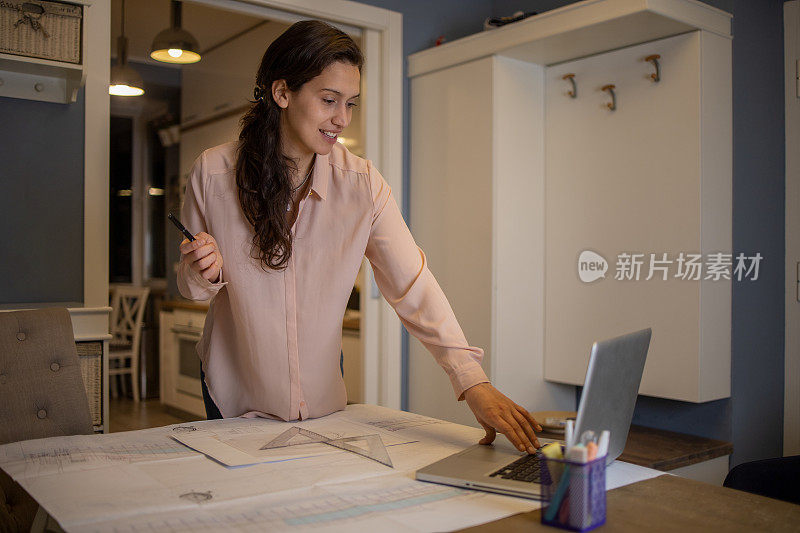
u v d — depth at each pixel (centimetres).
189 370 438
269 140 134
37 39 220
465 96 299
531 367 301
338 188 143
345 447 117
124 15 346
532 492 92
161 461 108
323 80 127
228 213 138
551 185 301
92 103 251
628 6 233
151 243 468
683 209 252
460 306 302
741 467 167
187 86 415
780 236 282
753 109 269
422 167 320
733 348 261
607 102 278
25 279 241
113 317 487
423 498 92
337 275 142
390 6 319
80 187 250
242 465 106
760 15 273
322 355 142
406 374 327
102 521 82
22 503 137
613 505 91
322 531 80
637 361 106
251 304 138
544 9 321
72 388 144
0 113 235
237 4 285
